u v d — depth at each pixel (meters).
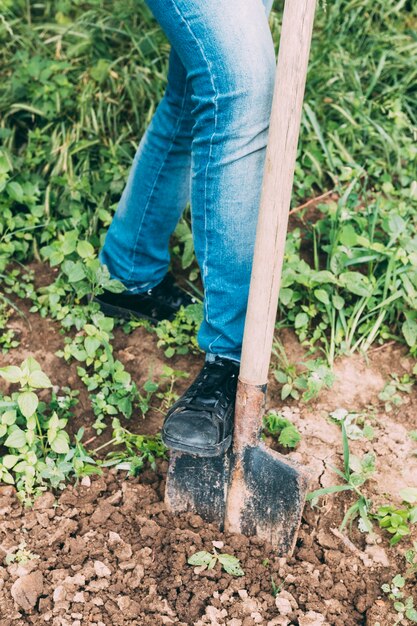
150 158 2.17
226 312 1.89
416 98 3.43
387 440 2.23
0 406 2.08
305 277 2.49
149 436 2.19
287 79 1.54
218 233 1.81
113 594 1.82
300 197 3.04
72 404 2.26
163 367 2.42
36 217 2.75
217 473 1.92
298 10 1.49
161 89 3.21
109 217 2.67
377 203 2.73
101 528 1.96
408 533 1.95
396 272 2.52
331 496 2.07
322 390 2.38
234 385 1.93
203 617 1.77
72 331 2.51
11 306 2.59
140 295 2.46
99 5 3.50
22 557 1.86
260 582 1.86
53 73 3.22
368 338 2.50
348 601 1.86
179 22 1.65
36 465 2.03
